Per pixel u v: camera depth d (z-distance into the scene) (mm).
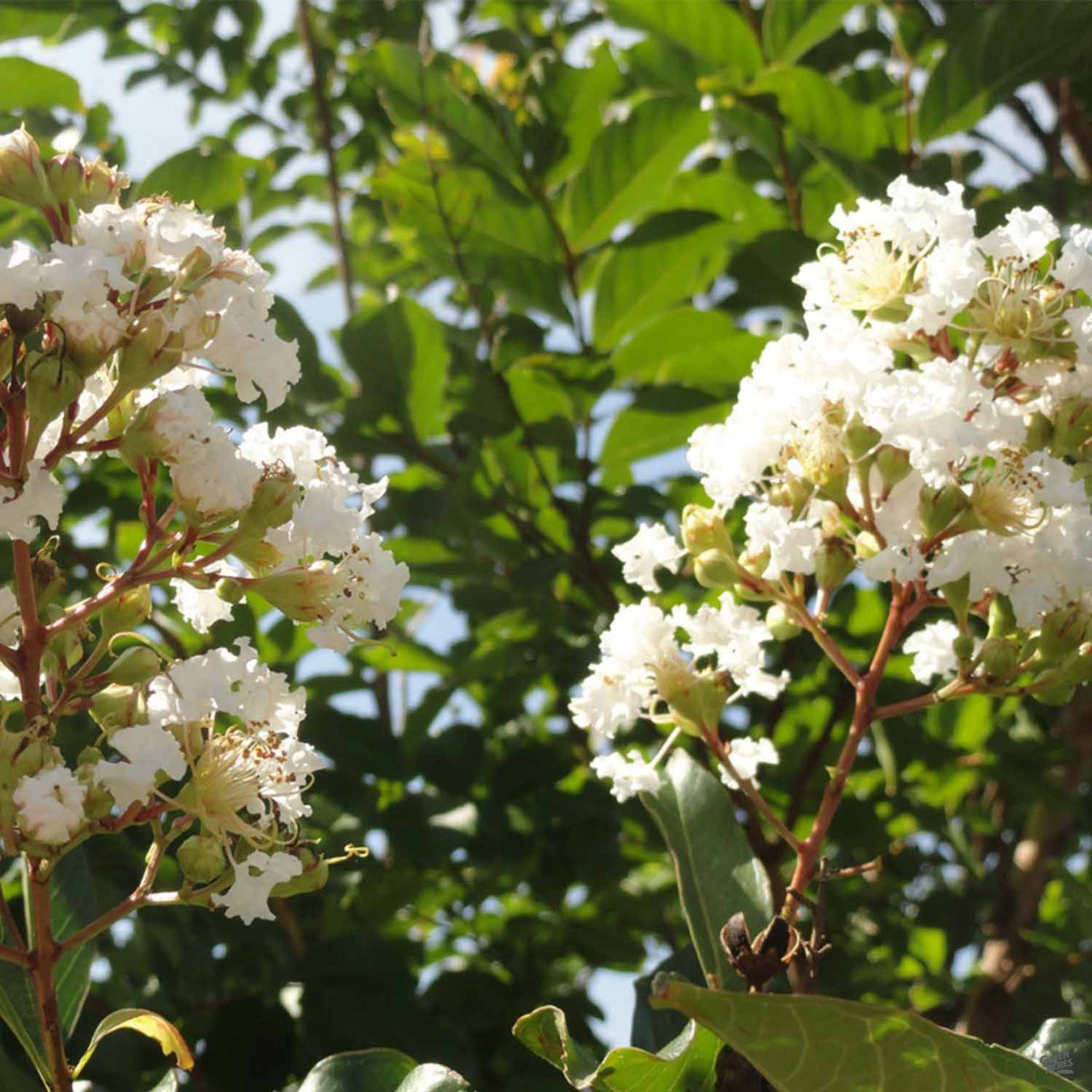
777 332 796
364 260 898
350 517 453
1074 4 648
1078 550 488
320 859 452
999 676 494
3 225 688
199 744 444
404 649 720
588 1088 447
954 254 499
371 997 613
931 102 674
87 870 493
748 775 517
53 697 444
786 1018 408
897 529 497
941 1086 416
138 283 432
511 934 785
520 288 708
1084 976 772
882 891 835
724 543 516
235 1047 631
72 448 436
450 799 673
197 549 472
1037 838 794
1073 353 498
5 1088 493
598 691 517
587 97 705
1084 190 844
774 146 739
